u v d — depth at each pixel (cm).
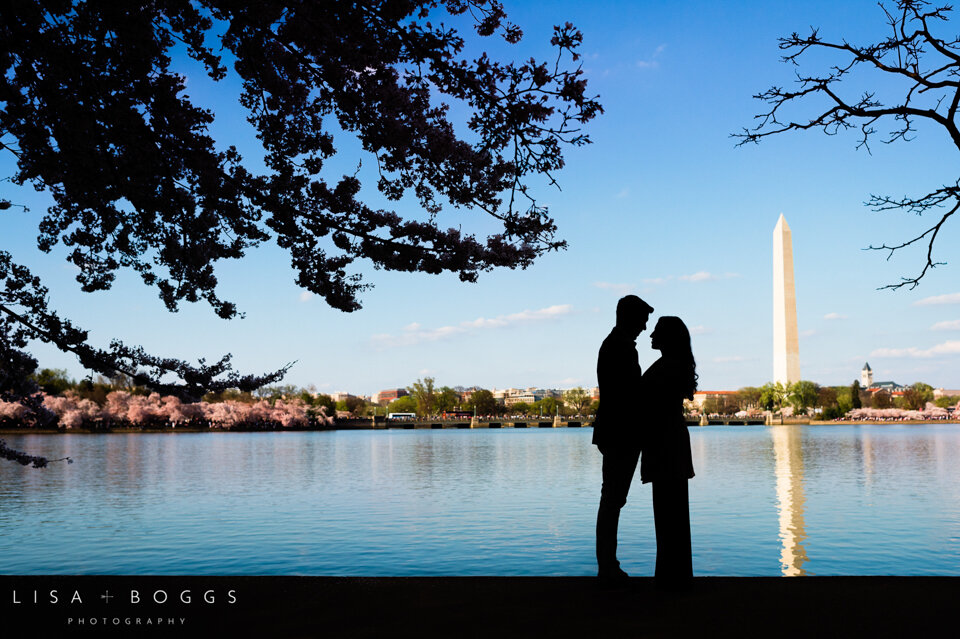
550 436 15075
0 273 850
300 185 833
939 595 724
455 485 4359
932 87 1329
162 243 873
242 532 2648
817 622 646
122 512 3209
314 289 873
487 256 828
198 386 855
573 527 2692
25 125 739
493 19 719
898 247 1423
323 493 3969
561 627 638
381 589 767
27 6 646
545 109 712
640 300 773
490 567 2038
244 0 697
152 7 716
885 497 3544
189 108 748
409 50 709
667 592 743
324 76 765
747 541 2378
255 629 642
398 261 838
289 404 17275
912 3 1321
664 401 750
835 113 1416
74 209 883
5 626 649
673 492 747
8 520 2977
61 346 838
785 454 7094
